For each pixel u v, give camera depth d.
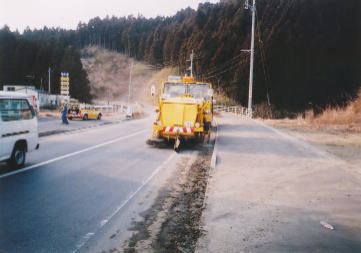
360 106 23.66
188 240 4.72
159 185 7.81
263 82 83.88
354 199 6.39
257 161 10.30
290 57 88.56
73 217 5.52
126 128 23.33
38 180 7.80
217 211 5.66
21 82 100.12
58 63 113.38
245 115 39.53
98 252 4.30
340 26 97.12
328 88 83.12
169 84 16.05
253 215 5.46
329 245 4.30
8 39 110.12
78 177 8.25
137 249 4.41
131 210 5.99
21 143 9.19
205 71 107.38
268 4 109.75
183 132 13.53
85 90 98.06
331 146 13.38
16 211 5.68
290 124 24.61
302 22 97.50
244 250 4.14
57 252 4.26
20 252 4.21
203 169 9.80
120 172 8.99
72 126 23.39
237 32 110.06
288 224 5.06
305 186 7.36
